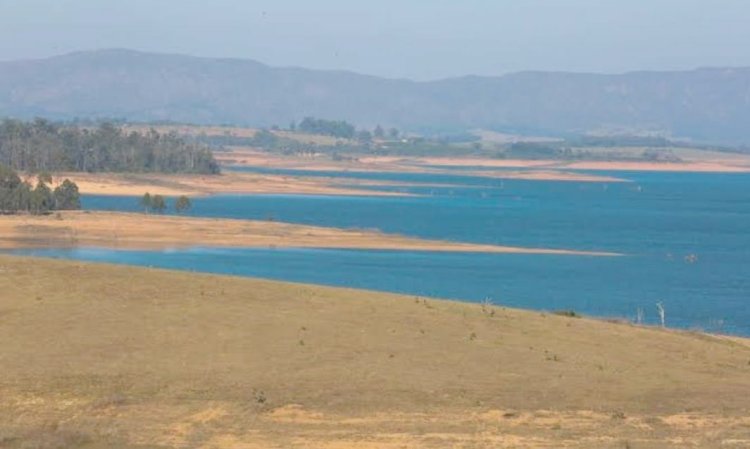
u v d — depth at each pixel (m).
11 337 57.12
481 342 60.56
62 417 45.91
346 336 59.69
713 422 47.06
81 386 49.97
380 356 56.34
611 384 53.59
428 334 61.38
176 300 65.19
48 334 57.78
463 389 51.16
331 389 50.50
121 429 44.09
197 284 69.38
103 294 65.38
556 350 60.38
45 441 41.38
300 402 48.44
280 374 52.59
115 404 47.78
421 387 51.16
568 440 43.16
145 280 69.12
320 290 71.25
